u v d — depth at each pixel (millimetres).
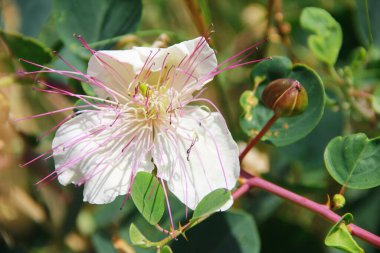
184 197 259
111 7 300
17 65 299
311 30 312
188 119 267
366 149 268
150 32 294
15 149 313
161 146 266
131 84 264
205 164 262
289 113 266
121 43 296
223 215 286
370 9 324
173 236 250
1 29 289
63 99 314
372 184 265
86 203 325
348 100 327
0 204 316
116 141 264
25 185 319
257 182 268
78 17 299
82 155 258
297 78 285
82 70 304
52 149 258
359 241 322
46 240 326
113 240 307
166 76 268
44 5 319
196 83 266
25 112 313
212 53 260
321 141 327
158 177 261
